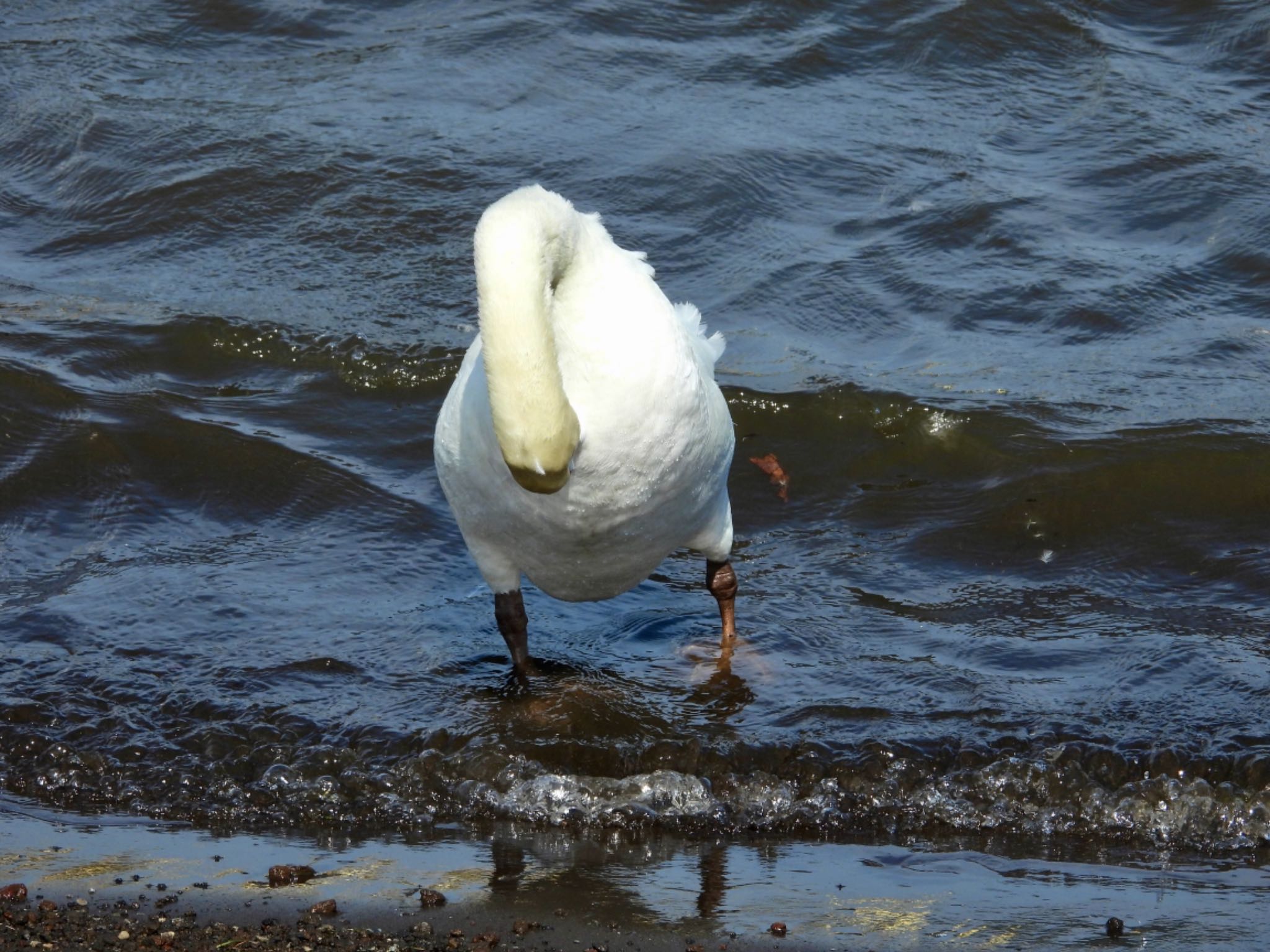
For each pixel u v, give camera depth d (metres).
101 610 11.83
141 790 9.66
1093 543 12.73
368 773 9.76
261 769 9.87
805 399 14.45
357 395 15.17
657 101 20.11
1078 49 20.98
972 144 19.11
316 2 22.88
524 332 7.64
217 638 11.47
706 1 22.16
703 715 10.37
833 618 11.77
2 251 17.97
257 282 16.98
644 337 8.84
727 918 7.98
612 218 17.72
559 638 11.62
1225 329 15.59
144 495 13.60
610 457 8.98
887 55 21.05
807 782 9.62
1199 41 21.17
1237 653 10.95
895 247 17.11
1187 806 9.18
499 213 7.90
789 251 17.12
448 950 7.62
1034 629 11.50
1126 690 10.48
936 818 9.26
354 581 12.39
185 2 22.94
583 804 9.45
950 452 13.94
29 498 13.50
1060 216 17.55
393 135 19.39
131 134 19.64
